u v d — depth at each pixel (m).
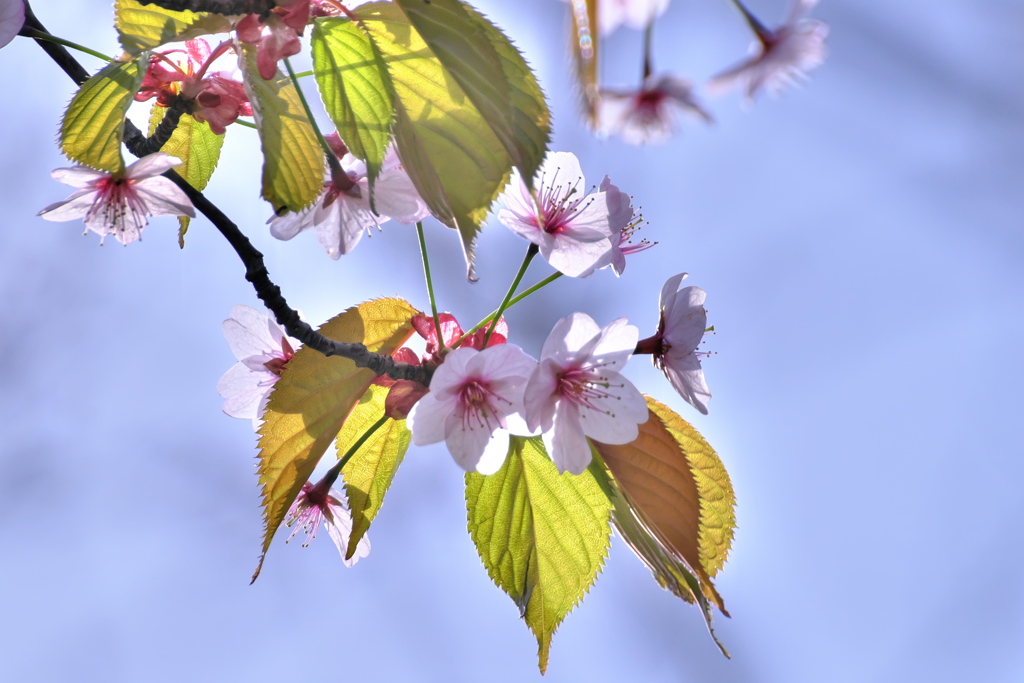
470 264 1.28
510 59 1.28
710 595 1.29
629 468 1.31
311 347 1.29
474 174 1.28
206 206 1.29
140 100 1.30
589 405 1.31
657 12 1.20
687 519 1.30
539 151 1.28
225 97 1.30
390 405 1.31
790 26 1.21
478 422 1.31
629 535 1.31
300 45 1.28
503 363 1.31
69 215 1.31
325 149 1.28
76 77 1.31
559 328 1.31
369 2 1.29
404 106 1.29
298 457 1.30
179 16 1.30
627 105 1.21
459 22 1.28
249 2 1.28
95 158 1.28
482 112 1.27
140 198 1.30
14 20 1.30
